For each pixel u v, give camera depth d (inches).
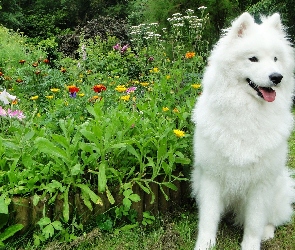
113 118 57.8
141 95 87.7
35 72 97.0
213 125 50.2
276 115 49.9
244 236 54.2
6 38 178.2
